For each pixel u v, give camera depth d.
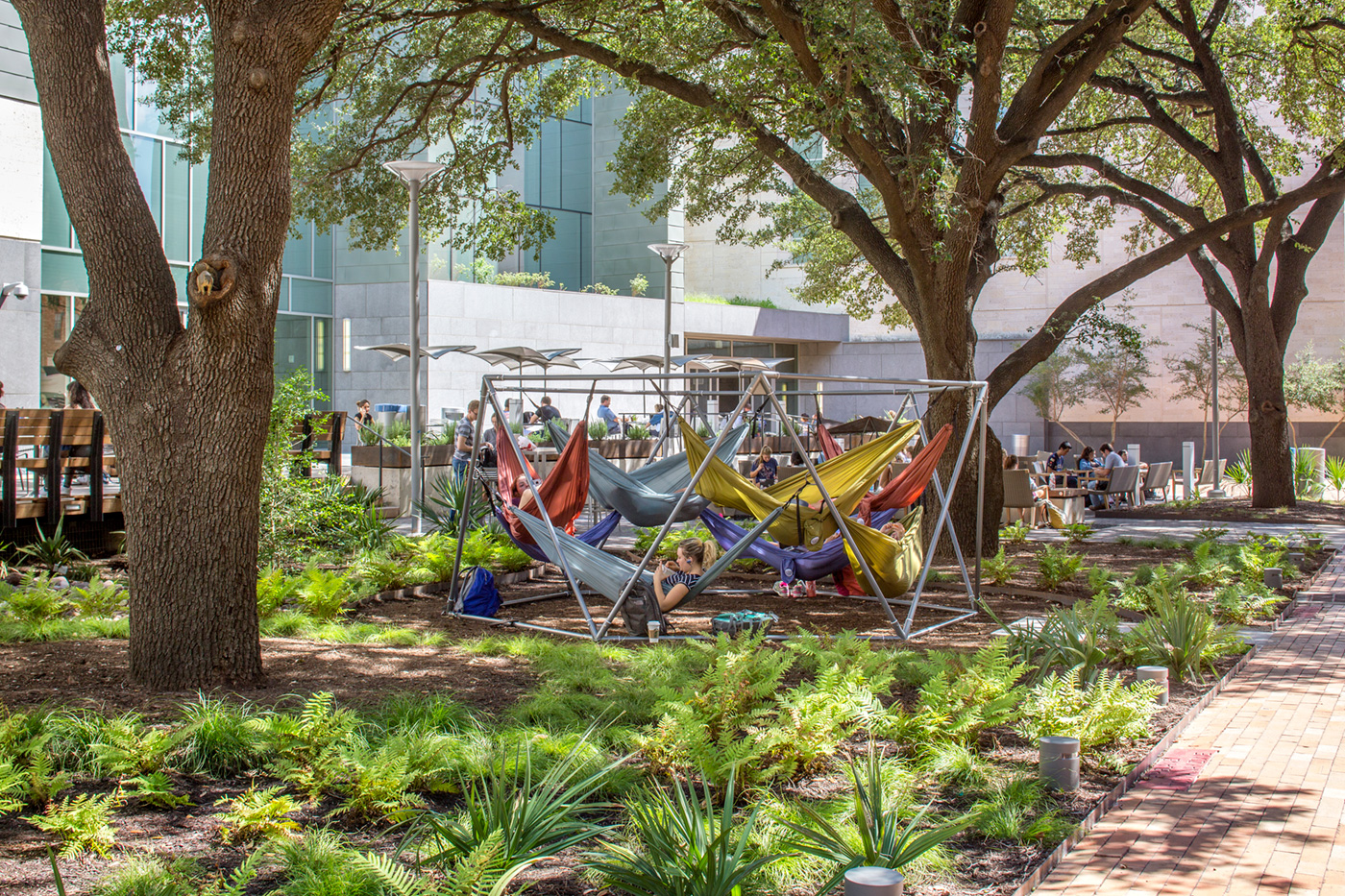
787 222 19.42
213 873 3.63
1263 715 6.17
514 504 10.00
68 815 3.79
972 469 13.03
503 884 3.07
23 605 7.97
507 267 32.53
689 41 13.11
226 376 6.00
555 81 16.02
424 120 15.16
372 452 17.28
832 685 5.45
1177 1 17.33
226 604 6.08
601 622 9.33
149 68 13.10
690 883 3.20
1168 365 32.69
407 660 7.12
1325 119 18.61
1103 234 33.81
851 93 10.54
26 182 20.80
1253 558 11.43
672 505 10.48
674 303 33.28
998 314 35.12
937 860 3.77
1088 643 6.98
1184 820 4.45
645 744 4.73
